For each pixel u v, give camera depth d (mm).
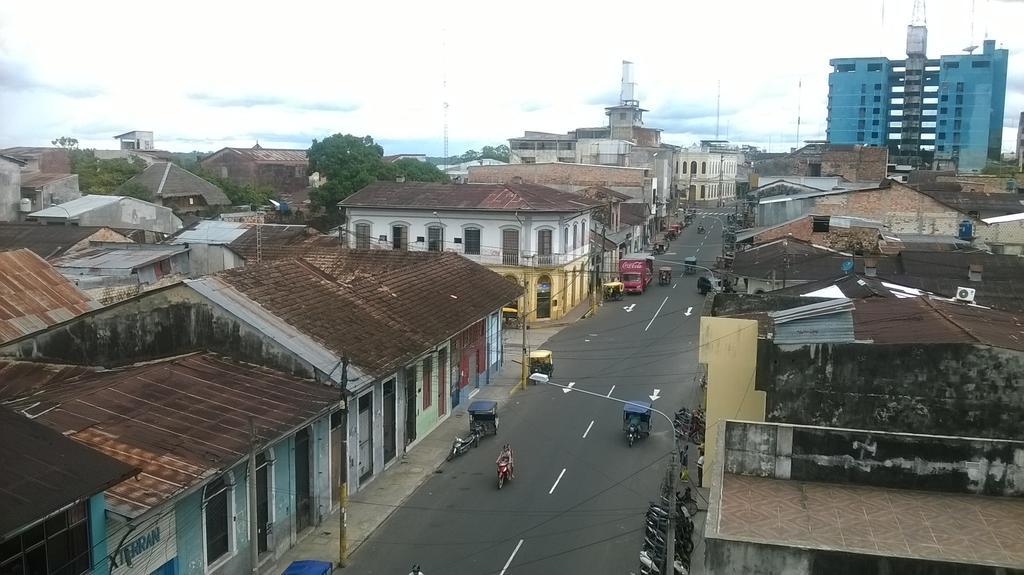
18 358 24984
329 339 27984
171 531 18547
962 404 20438
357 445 27953
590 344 52031
